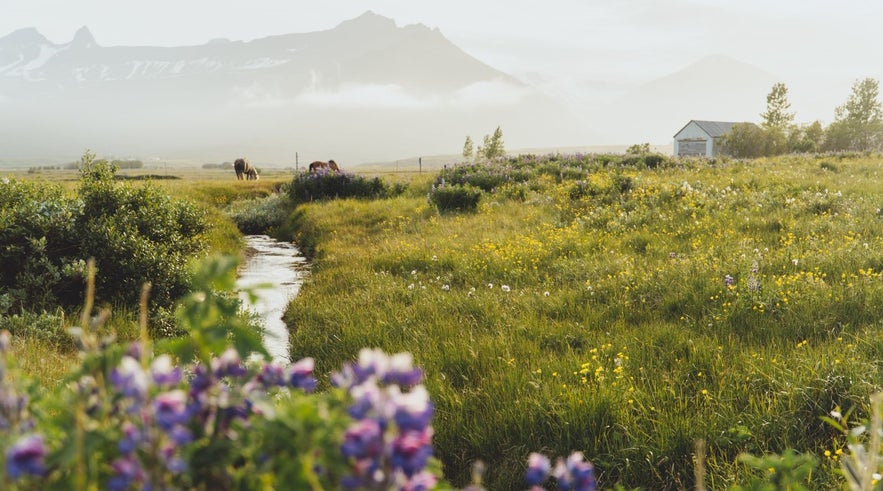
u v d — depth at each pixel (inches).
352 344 342.6
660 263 430.0
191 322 76.2
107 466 66.6
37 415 69.3
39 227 415.2
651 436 207.8
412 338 335.0
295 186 1140.5
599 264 452.1
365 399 56.1
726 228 529.7
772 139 2155.5
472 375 276.4
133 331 364.5
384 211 870.4
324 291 486.3
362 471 55.2
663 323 320.5
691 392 237.5
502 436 222.4
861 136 2396.7
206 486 69.5
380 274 505.4
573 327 325.4
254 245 820.0
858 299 308.7
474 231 659.4
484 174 1082.7
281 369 78.4
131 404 66.1
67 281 412.2
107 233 432.5
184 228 559.5
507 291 415.2
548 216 703.1
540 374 260.7
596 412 220.7
